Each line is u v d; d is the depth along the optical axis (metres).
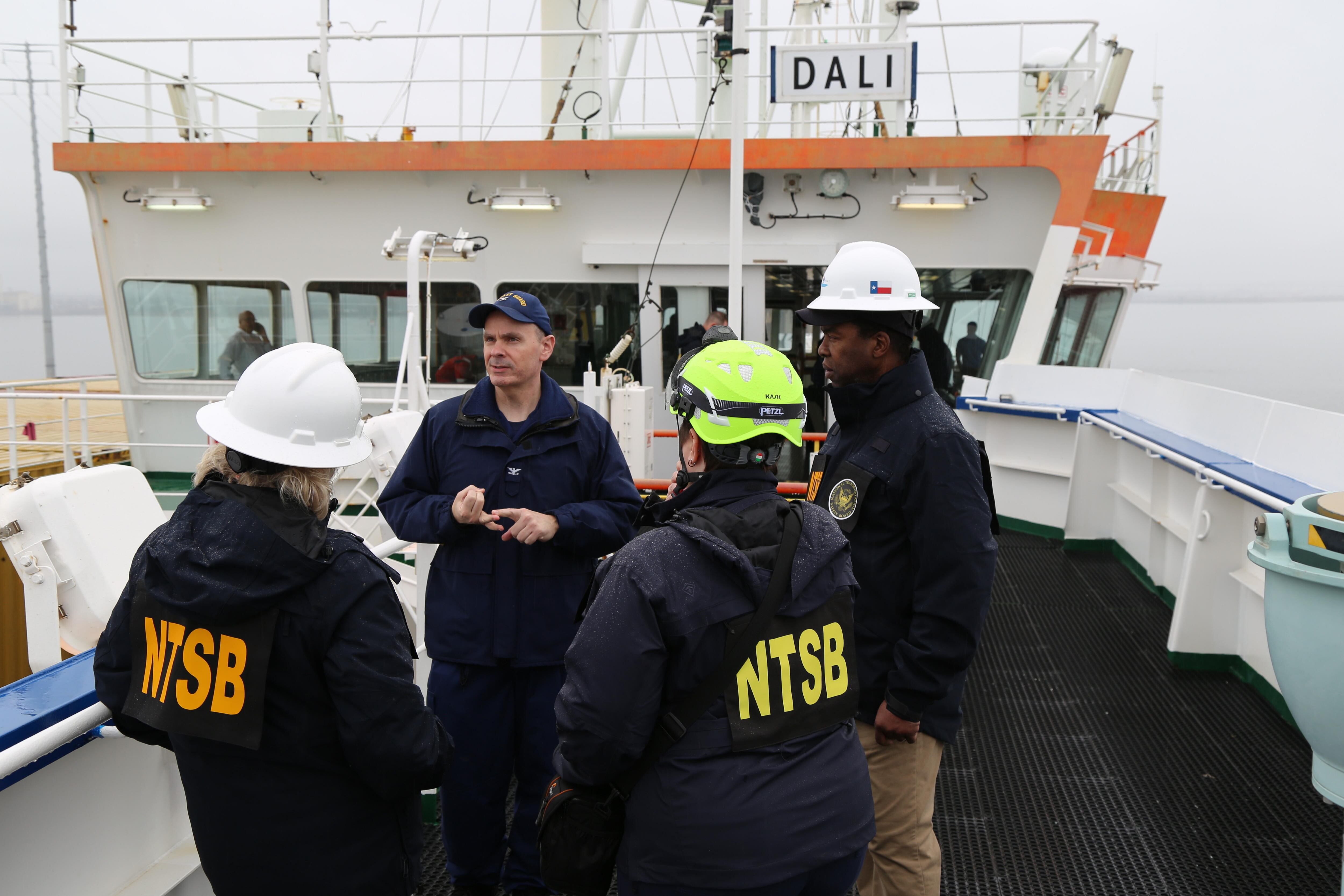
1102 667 4.83
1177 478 5.79
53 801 2.09
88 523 2.89
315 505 1.77
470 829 2.86
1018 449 8.02
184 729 1.70
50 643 2.82
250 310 8.83
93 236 8.77
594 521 2.77
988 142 7.72
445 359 8.79
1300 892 2.91
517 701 2.88
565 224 8.41
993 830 3.29
